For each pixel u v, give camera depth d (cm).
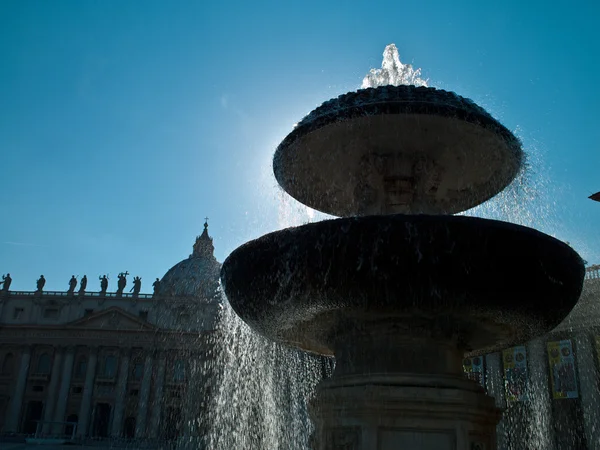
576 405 3148
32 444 5475
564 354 3148
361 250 406
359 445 428
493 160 573
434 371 464
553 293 441
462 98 531
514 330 497
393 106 504
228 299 533
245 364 2964
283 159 600
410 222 398
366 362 473
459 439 422
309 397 507
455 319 457
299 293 445
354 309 449
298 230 427
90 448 5106
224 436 3381
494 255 402
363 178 562
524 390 3309
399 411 427
